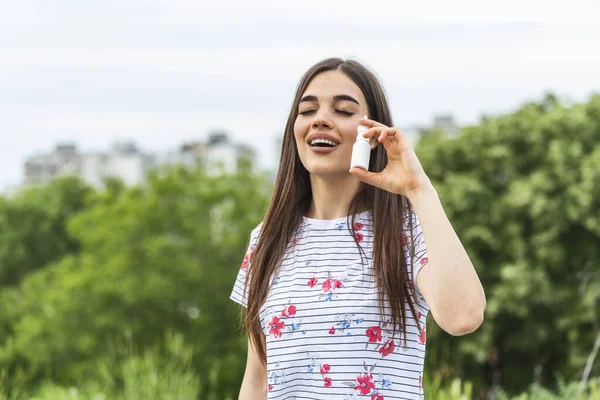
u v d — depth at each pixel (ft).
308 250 7.64
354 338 7.15
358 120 7.63
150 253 81.35
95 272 81.51
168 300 78.89
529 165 70.69
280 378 7.38
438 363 17.95
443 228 6.84
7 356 20.51
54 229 125.08
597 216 63.31
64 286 81.82
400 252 7.26
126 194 93.04
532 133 70.59
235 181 92.27
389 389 7.07
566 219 64.54
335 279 7.36
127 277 79.20
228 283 81.10
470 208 67.00
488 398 19.03
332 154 7.59
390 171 7.14
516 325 64.49
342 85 7.66
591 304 59.98
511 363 64.90
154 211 85.71
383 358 7.11
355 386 7.09
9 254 121.29
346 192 7.76
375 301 7.20
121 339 77.56
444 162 73.97
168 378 19.86
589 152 69.46
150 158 219.82
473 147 72.79
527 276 62.03
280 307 7.48
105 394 19.89
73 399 19.83
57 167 215.10
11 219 123.95
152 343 77.66
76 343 77.92
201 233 84.17
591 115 71.97
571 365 61.52
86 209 125.80
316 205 7.89
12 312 96.43
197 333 78.18
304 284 7.46
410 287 7.27
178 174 92.12
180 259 81.56
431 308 6.96
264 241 7.92
